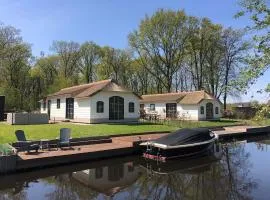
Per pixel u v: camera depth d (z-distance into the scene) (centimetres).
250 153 2295
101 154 1850
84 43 6831
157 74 5825
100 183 1467
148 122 3528
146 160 1945
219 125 3688
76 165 1742
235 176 1600
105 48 6738
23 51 5666
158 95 4972
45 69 6812
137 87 7119
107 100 3300
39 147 1834
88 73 6844
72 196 1275
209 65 5578
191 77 6144
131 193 1330
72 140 2067
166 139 1995
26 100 5612
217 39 5341
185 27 5319
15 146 1762
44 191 1328
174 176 1609
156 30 5359
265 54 985
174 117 4269
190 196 1281
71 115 3506
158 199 1255
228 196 1277
